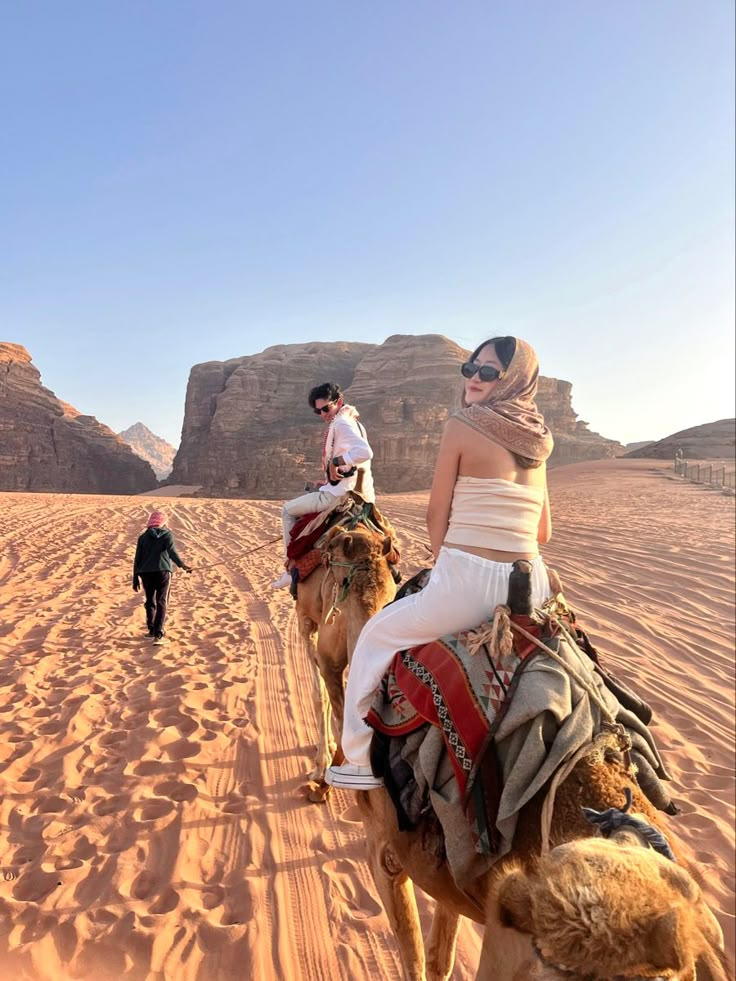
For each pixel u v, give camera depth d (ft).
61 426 518.78
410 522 89.76
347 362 583.17
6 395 500.74
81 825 18.76
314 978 13.91
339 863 17.52
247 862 17.46
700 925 5.36
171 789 20.85
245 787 21.16
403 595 10.41
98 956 14.19
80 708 26.53
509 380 9.15
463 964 14.73
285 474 428.56
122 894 15.99
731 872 18.07
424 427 453.17
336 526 17.16
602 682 8.74
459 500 9.09
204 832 18.70
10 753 22.70
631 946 4.81
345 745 10.11
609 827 6.41
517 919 5.38
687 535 70.90
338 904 15.98
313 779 21.04
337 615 17.38
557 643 8.50
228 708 27.30
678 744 25.52
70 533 79.51
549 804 7.32
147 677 30.81
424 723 8.86
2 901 15.57
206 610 44.91
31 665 31.91
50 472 495.00
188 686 29.50
